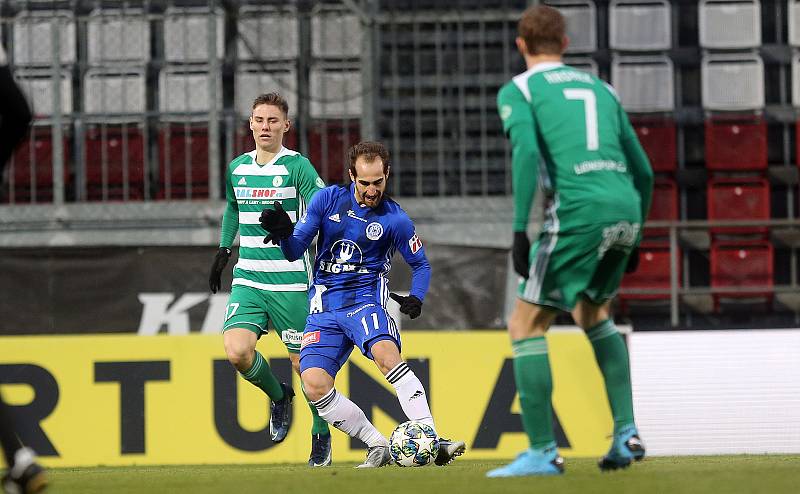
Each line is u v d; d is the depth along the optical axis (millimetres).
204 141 36625
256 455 23500
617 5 39594
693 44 39781
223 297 30344
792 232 37438
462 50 34906
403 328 29875
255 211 20891
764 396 24562
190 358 23812
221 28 36812
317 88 35750
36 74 35906
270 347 23703
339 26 35438
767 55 39688
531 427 14398
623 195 13945
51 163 35531
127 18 36000
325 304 18281
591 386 23859
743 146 39125
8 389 23797
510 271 30062
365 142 17672
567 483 13086
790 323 35844
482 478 14266
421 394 17984
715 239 37562
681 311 36594
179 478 16516
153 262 30375
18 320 30125
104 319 30219
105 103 36469
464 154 34781
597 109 14227
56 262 30266
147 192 34812
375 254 18141
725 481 13328
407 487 13117
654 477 14039
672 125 39156
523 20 14656
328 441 21047
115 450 23641
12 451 10547
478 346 23875
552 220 14039
